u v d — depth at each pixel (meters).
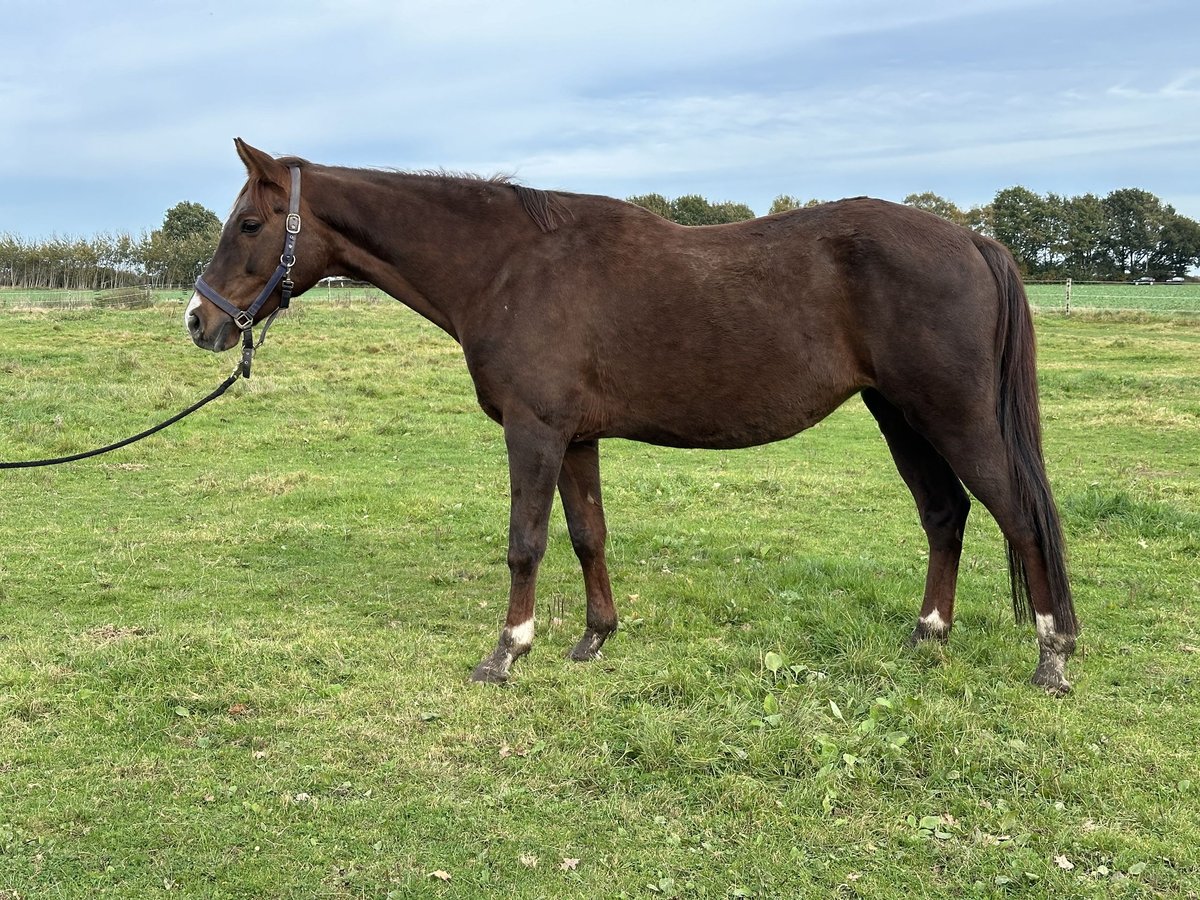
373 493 7.68
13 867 2.60
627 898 2.50
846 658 3.94
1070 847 2.68
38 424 10.09
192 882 2.56
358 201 3.99
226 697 3.64
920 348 3.56
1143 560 5.67
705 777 3.05
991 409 3.62
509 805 2.93
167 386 12.52
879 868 2.61
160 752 3.24
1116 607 4.78
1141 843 2.68
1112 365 16.38
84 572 5.47
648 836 2.77
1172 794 2.94
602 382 3.80
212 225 61.09
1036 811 2.86
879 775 3.03
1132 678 3.85
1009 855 2.63
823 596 4.88
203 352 16.02
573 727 3.41
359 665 4.02
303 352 16.97
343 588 5.27
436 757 3.21
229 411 11.79
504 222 3.89
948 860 2.64
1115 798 2.92
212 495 7.69
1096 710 3.53
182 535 6.36
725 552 6.00
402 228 3.95
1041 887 2.51
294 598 5.07
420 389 13.87
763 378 3.71
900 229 3.62
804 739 3.21
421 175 4.10
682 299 3.69
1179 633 4.38
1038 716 3.44
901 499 7.76
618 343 3.74
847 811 2.88
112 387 12.23
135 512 7.11
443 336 19.83
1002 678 3.83
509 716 3.52
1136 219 62.50
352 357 16.75
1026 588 3.79
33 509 7.16
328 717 3.50
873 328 3.63
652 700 3.62
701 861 2.65
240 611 4.82
